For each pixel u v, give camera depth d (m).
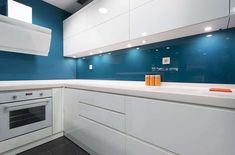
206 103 0.70
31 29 1.77
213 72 1.20
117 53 2.00
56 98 1.80
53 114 1.77
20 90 1.47
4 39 1.59
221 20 0.96
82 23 2.06
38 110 1.64
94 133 1.37
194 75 1.30
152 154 0.91
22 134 1.48
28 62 2.12
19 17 1.77
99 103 1.30
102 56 2.24
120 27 1.51
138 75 1.75
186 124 0.76
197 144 0.73
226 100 0.64
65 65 2.61
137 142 1.00
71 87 1.71
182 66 1.38
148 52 1.64
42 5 2.27
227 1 0.89
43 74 2.29
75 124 1.65
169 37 1.37
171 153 0.83
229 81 1.12
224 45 1.15
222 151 0.65
